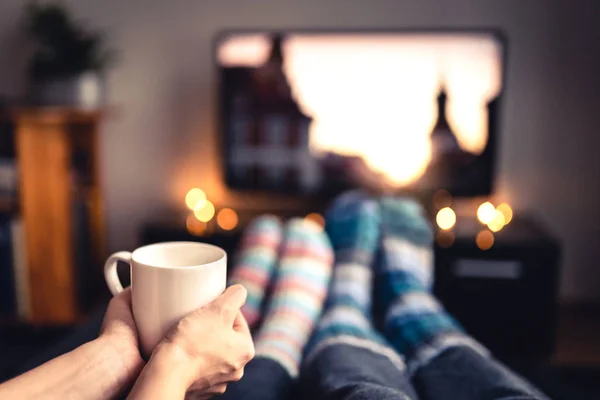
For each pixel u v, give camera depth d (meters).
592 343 2.16
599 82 2.35
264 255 1.42
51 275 2.21
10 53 2.51
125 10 2.45
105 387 0.56
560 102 2.37
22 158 2.14
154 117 2.50
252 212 2.37
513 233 2.12
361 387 0.67
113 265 0.62
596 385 1.78
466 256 2.05
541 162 2.41
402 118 2.31
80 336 1.01
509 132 2.40
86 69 2.23
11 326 2.22
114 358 0.57
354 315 1.09
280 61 2.31
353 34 2.27
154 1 2.43
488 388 0.79
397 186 2.35
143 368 0.54
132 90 2.49
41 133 2.13
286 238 1.47
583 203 2.42
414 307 1.18
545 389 1.21
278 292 1.29
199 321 0.56
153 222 2.25
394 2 2.37
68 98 2.21
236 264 1.46
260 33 2.30
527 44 2.35
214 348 0.56
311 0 2.39
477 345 0.97
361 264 1.47
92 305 2.39
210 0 2.42
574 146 2.39
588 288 2.46
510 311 2.06
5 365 1.88
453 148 2.31
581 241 2.44
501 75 2.24
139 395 0.50
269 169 2.39
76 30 2.33
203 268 0.56
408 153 2.33
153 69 2.47
